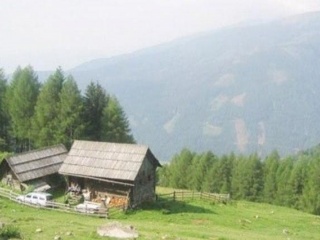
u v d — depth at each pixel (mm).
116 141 99688
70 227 37062
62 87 96875
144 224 48000
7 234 29484
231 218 57688
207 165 152000
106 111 99438
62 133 92312
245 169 141125
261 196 139125
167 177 158750
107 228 33688
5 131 104062
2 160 66875
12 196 57938
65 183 72688
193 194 72438
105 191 62219
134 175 59062
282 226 57125
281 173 137875
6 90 104562
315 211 121875
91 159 63688
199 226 49812
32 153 71000
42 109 94688
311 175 128375
